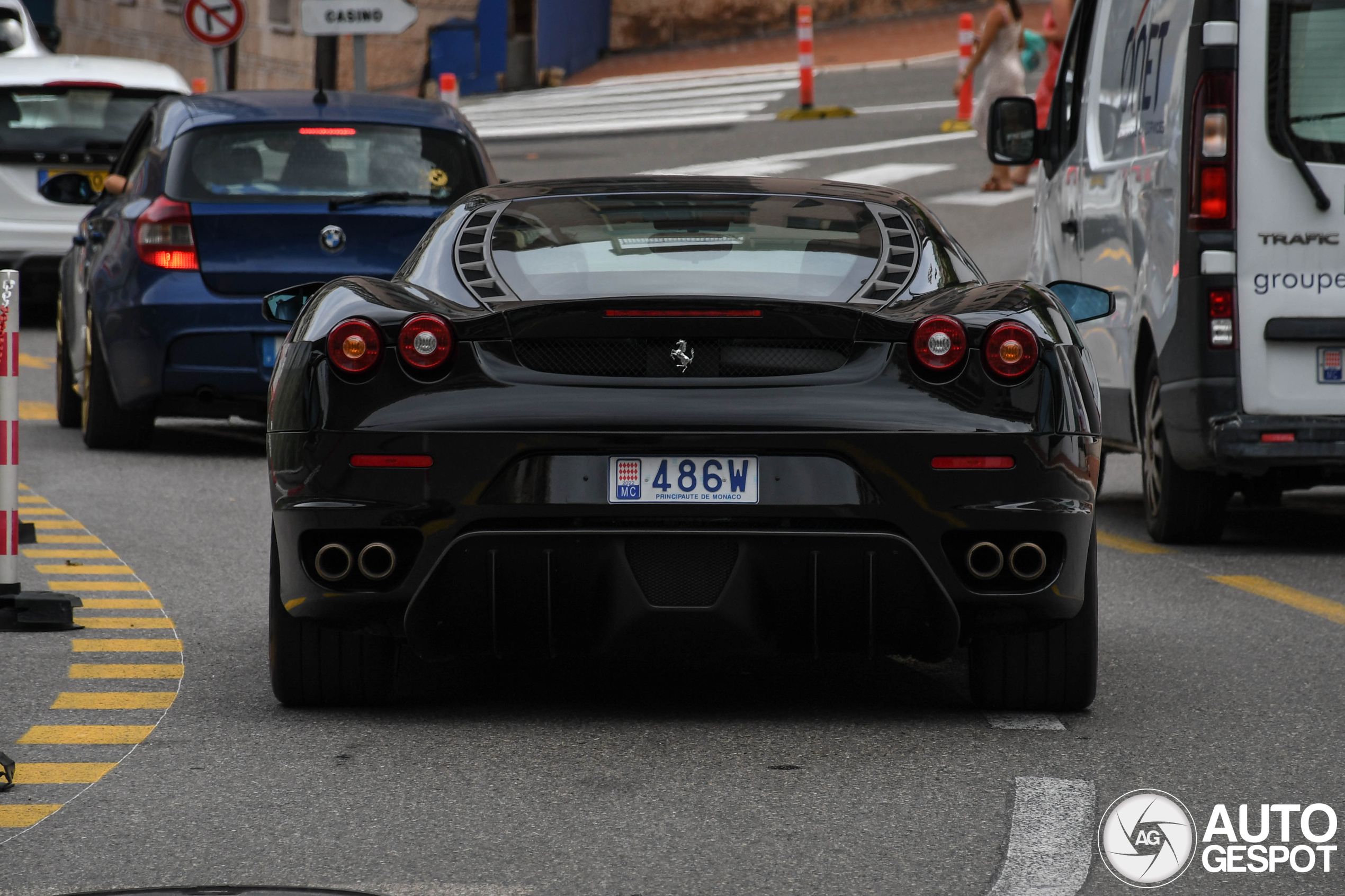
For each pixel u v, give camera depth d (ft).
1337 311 70.49
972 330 43.68
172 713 47.11
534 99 276.21
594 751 43.65
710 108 250.16
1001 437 43.27
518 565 43.32
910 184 182.50
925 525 43.16
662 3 321.52
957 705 48.47
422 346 43.55
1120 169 80.18
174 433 104.99
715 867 35.53
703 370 43.47
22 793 40.27
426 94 290.76
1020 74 176.76
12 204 139.64
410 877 34.86
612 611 43.45
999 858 36.17
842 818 38.58
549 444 43.04
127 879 34.73
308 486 43.91
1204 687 50.65
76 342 100.37
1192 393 71.46
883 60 292.61
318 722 46.26
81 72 142.51
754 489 43.04
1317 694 49.90
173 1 288.51
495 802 39.58
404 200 92.43
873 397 43.27
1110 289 81.15
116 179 98.58
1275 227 70.69
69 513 78.43
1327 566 70.90
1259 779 41.83
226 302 90.38
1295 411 70.69
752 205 50.83
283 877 34.83
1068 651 46.65
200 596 62.34
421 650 44.62
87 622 58.08
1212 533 75.82
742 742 44.57
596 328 43.27
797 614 43.68
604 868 35.40
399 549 43.75
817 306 43.32
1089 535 44.83
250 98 97.66
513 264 47.01
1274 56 70.64
